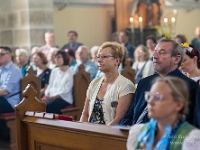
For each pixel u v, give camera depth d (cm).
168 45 342
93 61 824
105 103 399
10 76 626
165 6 1395
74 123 339
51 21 1037
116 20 1252
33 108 393
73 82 669
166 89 228
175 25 1341
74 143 337
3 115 616
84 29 1238
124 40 1020
